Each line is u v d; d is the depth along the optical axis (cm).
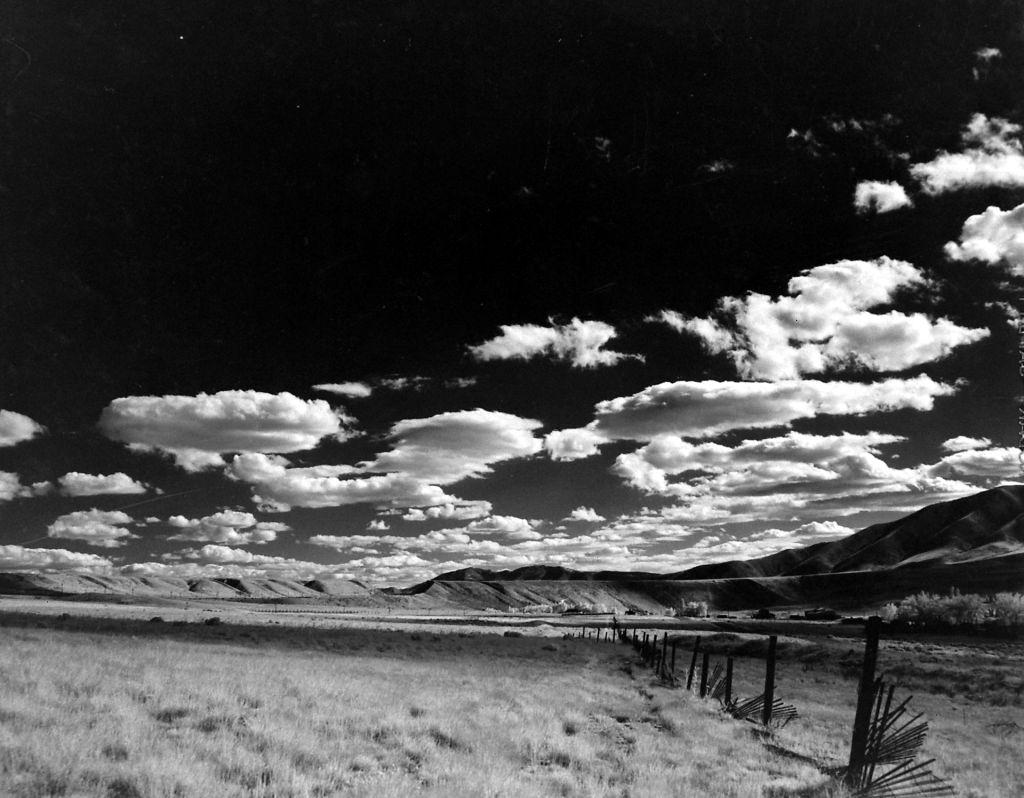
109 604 14462
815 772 1394
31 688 1372
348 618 10756
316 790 907
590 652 5234
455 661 3703
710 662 4947
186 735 1106
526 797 973
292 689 1812
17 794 741
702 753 1520
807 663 5325
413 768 1132
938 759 1833
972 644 7750
